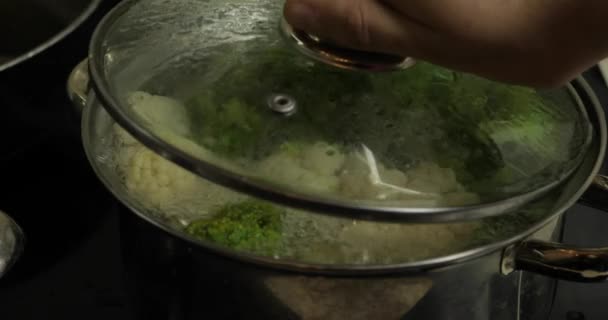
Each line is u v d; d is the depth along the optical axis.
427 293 0.45
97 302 0.54
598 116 0.49
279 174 0.44
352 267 0.42
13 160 0.60
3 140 0.57
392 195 0.44
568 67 0.43
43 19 0.69
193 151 0.44
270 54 0.49
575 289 0.57
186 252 0.44
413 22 0.42
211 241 0.44
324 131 0.46
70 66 0.59
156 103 0.47
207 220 0.45
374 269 0.42
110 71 0.48
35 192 0.59
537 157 0.47
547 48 0.42
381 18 0.43
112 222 0.58
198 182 0.47
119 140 0.49
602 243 0.60
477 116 0.48
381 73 0.47
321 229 0.45
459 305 0.46
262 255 0.43
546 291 0.51
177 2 0.51
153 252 0.46
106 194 0.60
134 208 0.45
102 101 0.46
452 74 0.48
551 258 0.45
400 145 0.46
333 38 0.45
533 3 0.41
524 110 0.48
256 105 0.47
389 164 0.46
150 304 0.50
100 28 0.49
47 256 0.56
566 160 0.47
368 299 0.44
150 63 0.49
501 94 0.49
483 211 0.43
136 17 0.51
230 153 0.45
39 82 0.56
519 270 0.46
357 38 0.43
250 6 0.51
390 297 0.44
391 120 0.47
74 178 0.60
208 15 0.51
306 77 0.48
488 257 0.44
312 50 0.47
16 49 0.71
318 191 0.43
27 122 0.57
